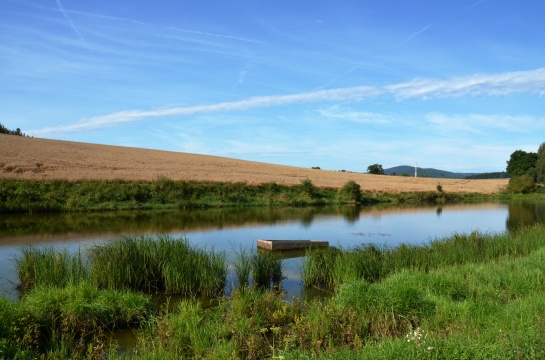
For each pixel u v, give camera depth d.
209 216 39.19
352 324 9.59
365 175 94.06
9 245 22.00
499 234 21.94
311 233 28.89
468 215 43.16
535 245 19.14
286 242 21.97
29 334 8.66
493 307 9.79
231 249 21.83
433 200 68.31
